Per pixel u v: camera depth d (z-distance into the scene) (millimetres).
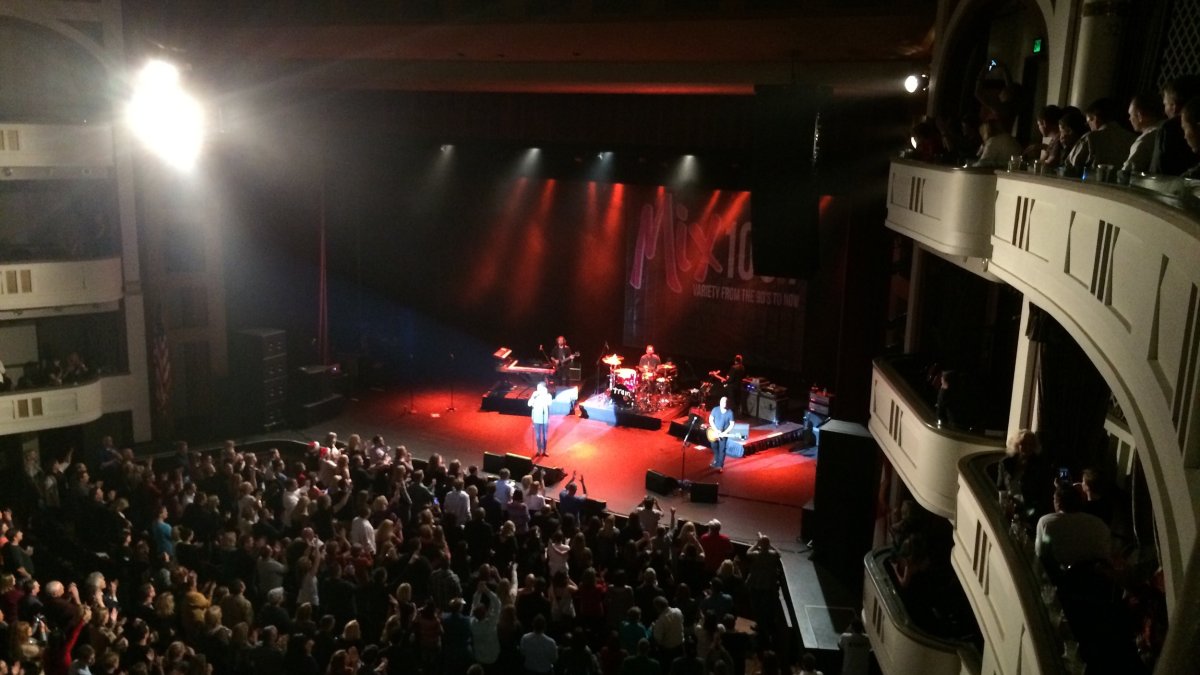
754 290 22781
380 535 12812
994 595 6562
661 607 10891
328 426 21719
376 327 26297
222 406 22844
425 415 22469
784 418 21516
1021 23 10773
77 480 14562
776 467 19234
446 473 15062
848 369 15500
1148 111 5637
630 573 12609
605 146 20984
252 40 19562
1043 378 7898
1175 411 3885
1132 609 5191
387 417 22328
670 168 20422
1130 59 7602
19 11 18750
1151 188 4773
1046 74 9945
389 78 20688
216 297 22500
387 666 10117
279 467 14859
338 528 13188
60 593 10906
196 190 21734
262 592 11812
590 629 11617
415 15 17281
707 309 23516
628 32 16188
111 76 19906
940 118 10648
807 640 12734
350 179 25562
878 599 10078
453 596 11352
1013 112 8414
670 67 18047
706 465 19234
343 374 23312
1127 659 4902
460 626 10484
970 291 11734
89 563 13633
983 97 8500
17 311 19047
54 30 19234
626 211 24109
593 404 22000
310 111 23672
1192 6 6902
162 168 20859
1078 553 5406
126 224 20391
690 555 12914
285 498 13703
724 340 23438
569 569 12766
